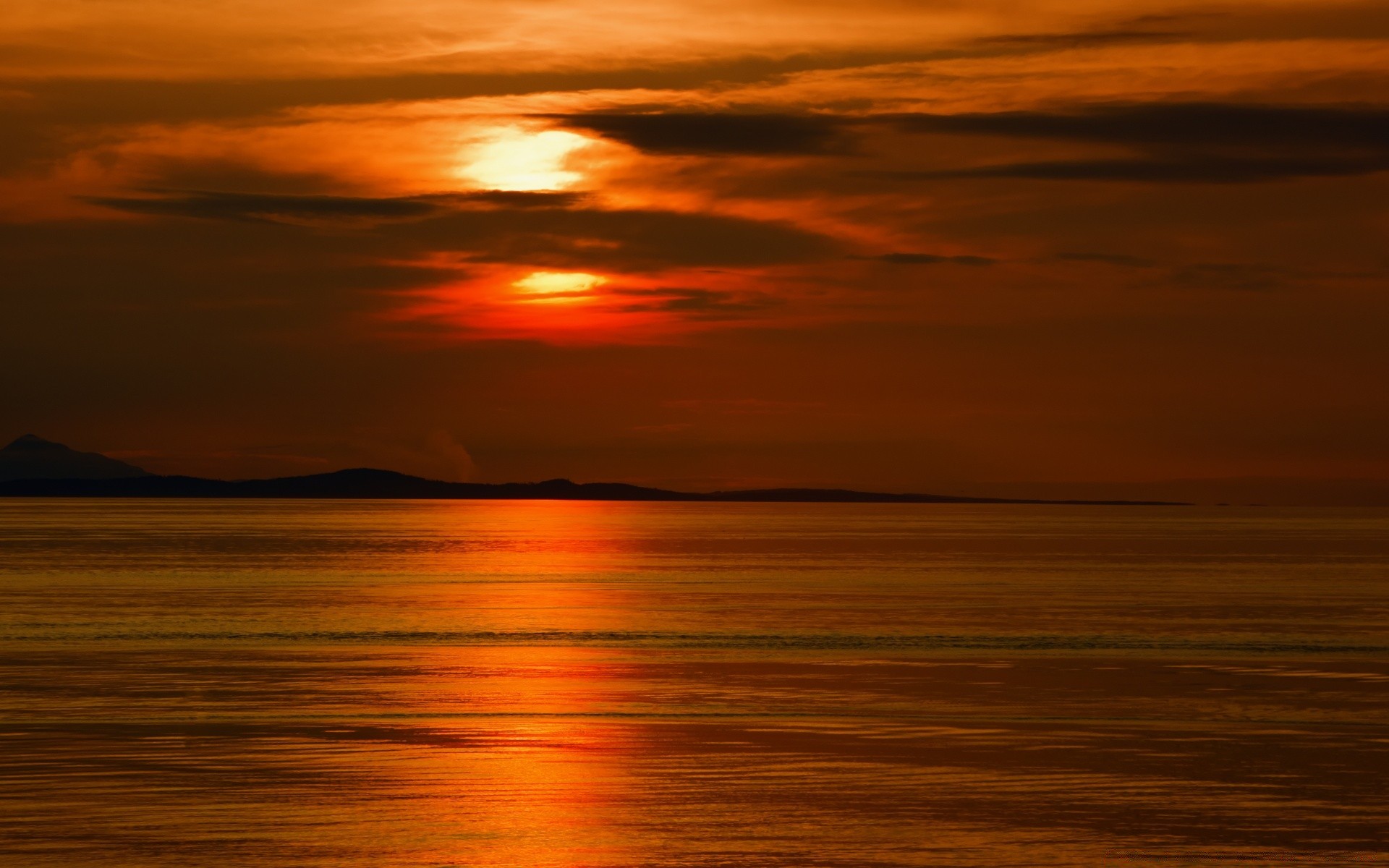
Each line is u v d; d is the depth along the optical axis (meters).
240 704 55.75
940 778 41.06
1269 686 63.12
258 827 34.97
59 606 110.31
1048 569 177.62
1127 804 37.88
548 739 47.47
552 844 33.66
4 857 32.16
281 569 169.25
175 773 41.41
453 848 33.22
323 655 75.19
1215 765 43.09
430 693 59.25
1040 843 33.97
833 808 37.28
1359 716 53.78
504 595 125.88
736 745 46.31
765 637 87.31
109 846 33.16
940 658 74.75
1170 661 73.75
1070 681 64.62
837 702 57.41
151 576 152.75
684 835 34.56
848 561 197.88
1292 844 33.94
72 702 56.00
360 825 35.31
